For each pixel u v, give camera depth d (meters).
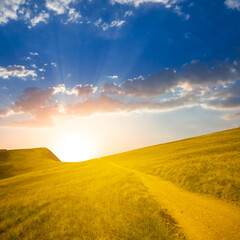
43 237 7.95
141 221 8.72
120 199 12.98
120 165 43.84
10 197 17.52
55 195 16.06
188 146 46.19
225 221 8.67
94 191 16.42
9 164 65.12
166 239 6.95
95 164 52.50
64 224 9.05
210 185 15.00
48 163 70.44
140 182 19.92
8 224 9.87
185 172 20.44
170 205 11.82
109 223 8.78
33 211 11.77
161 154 46.00
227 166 18.12
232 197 11.95
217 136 53.00
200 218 9.28
